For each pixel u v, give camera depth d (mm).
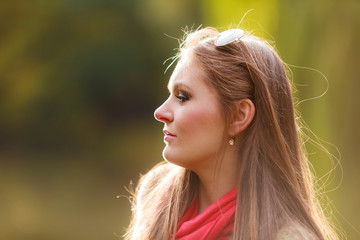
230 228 3014
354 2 9445
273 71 3059
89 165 27734
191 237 3014
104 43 36562
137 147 31969
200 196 3256
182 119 3006
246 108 2996
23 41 32906
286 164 3000
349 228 8086
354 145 8781
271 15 10148
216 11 11305
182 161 3053
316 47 9547
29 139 33344
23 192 21453
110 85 37000
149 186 3598
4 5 31766
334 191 8258
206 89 2996
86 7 34500
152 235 3240
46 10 33031
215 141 3021
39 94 34031
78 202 20109
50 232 16172
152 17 36750
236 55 3004
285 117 3096
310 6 9680
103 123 36688
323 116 9055
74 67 35188
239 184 2992
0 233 15812
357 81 9148
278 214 2885
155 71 38094
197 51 3035
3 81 32750
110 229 16453
